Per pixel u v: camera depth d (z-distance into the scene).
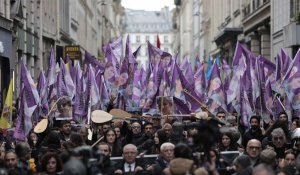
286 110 21.03
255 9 50.56
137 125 18.59
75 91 22.08
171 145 13.41
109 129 16.64
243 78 21.20
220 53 68.38
